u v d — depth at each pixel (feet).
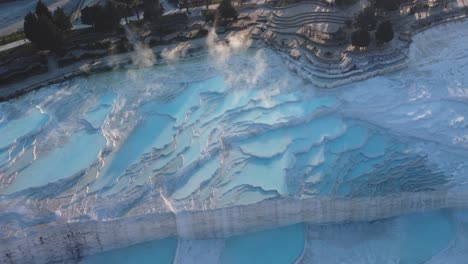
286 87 206.18
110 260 159.43
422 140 185.16
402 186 168.76
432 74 212.84
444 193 167.73
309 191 166.91
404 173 173.37
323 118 194.29
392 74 212.84
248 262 157.89
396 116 192.95
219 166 175.22
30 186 166.91
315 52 220.02
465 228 165.78
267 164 176.55
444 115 192.95
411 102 198.08
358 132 189.16
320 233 166.71
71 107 198.08
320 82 205.16
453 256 158.40
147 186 167.12
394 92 202.39
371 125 191.21
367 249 162.09
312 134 187.83
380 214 169.37
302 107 196.54
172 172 171.94
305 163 177.27
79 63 220.02
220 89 205.57
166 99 201.57
